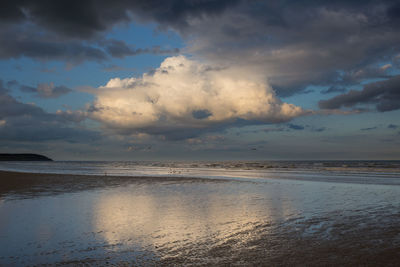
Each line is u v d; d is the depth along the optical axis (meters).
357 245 5.99
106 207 10.86
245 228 7.55
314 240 6.40
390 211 9.75
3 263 5.25
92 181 22.02
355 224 7.90
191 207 10.81
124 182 21.52
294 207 10.68
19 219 8.80
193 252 5.69
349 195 13.95
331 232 7.07
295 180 23.34
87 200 12.69
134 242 6.41
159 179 24.08
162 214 9.48
